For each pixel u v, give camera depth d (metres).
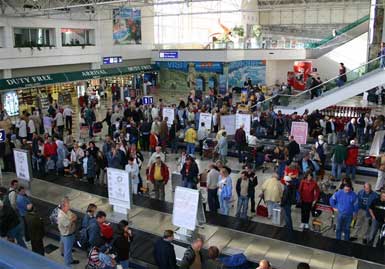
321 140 12.20
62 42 25.11
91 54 27.14
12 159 12.88
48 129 16.47
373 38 20.92
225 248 7.88
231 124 15.68
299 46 31.28
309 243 7.98
